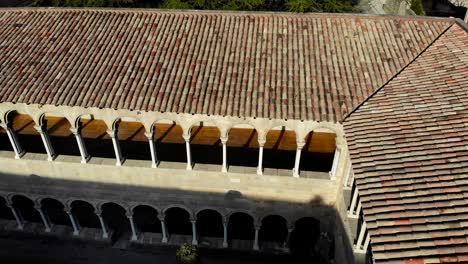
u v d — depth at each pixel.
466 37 23.52
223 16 26.28
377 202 15.64
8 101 21.66
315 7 38.34
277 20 25.78
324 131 29.73
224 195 25.06
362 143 18.73
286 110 20.66
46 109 22.73
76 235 28.88
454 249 13.38
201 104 21.06
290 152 27.95
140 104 21.25
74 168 24.92
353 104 20.95
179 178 24.59
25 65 23.58
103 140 29.45
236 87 21.83
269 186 24.28
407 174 16.47
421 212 14.77
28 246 29.03
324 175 23.78
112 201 26.30
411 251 13.68
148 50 24.22
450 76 21.17
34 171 25.44
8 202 27.53
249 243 27.98
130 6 40.62
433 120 18.83
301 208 25.08
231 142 29.03
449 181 15.66
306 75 22.34
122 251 28.50
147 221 30.02
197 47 24.25
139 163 24.56
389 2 40.91
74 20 26.61
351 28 25.05
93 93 21.81
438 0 47.38
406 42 24.14
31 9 27.58
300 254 27.00
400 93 21.12
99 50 24.36
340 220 22.94
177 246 28.20
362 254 19.44
